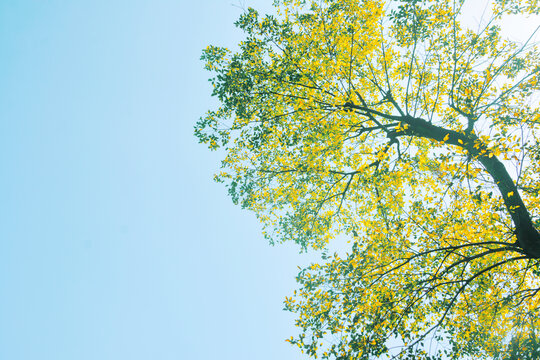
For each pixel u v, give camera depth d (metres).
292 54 9.34
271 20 9.00
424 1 8.36
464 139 7.17
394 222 7.59
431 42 9.24
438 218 7.55
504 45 9.04
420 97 9.87
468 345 7.59
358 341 6.51
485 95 8.46
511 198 6.28
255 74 9.37
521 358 6.39
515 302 7.22
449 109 9.88
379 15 9.03
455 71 8.87
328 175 10.17
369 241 7.88
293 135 9.29
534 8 8.22
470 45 8.95
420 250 7.54
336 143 9.37
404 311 6.98
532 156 6.49
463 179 6.36
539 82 7.22
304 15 9.09
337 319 6.97
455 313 7.92
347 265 7.25
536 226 7.14
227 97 9.42
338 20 9.27
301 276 7.48
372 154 9.42
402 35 9.20
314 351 6.71
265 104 9.91
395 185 9.43
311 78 8.84
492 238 6.93
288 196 11.41
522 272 7.80
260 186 11.09
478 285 8.09
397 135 8.66
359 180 9.46
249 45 9.23
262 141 9.93
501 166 6.82
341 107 8.35
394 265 7.79
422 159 8.46
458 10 8.48
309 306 7.25
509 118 6.89
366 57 10.16
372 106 10.73
